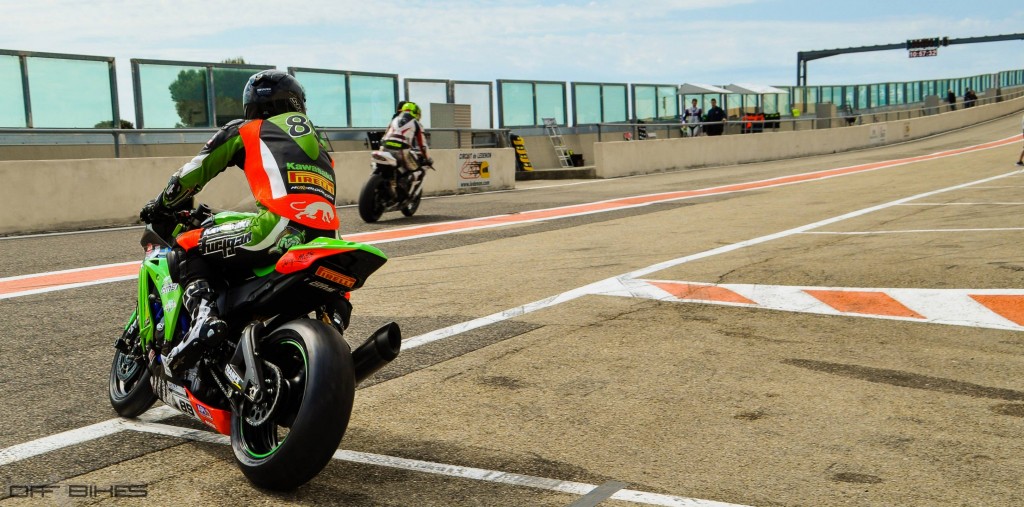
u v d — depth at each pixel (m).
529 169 27.27
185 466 3.64
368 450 3.82
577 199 17.16
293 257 3.33
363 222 13.05
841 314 6.29
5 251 10.09
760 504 3.22
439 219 13.44
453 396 4.58
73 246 10.55
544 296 7.09
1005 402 4.39
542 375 4.94
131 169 13.65
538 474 3.53
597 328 6.02
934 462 3.62
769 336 5.75
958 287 6.87
